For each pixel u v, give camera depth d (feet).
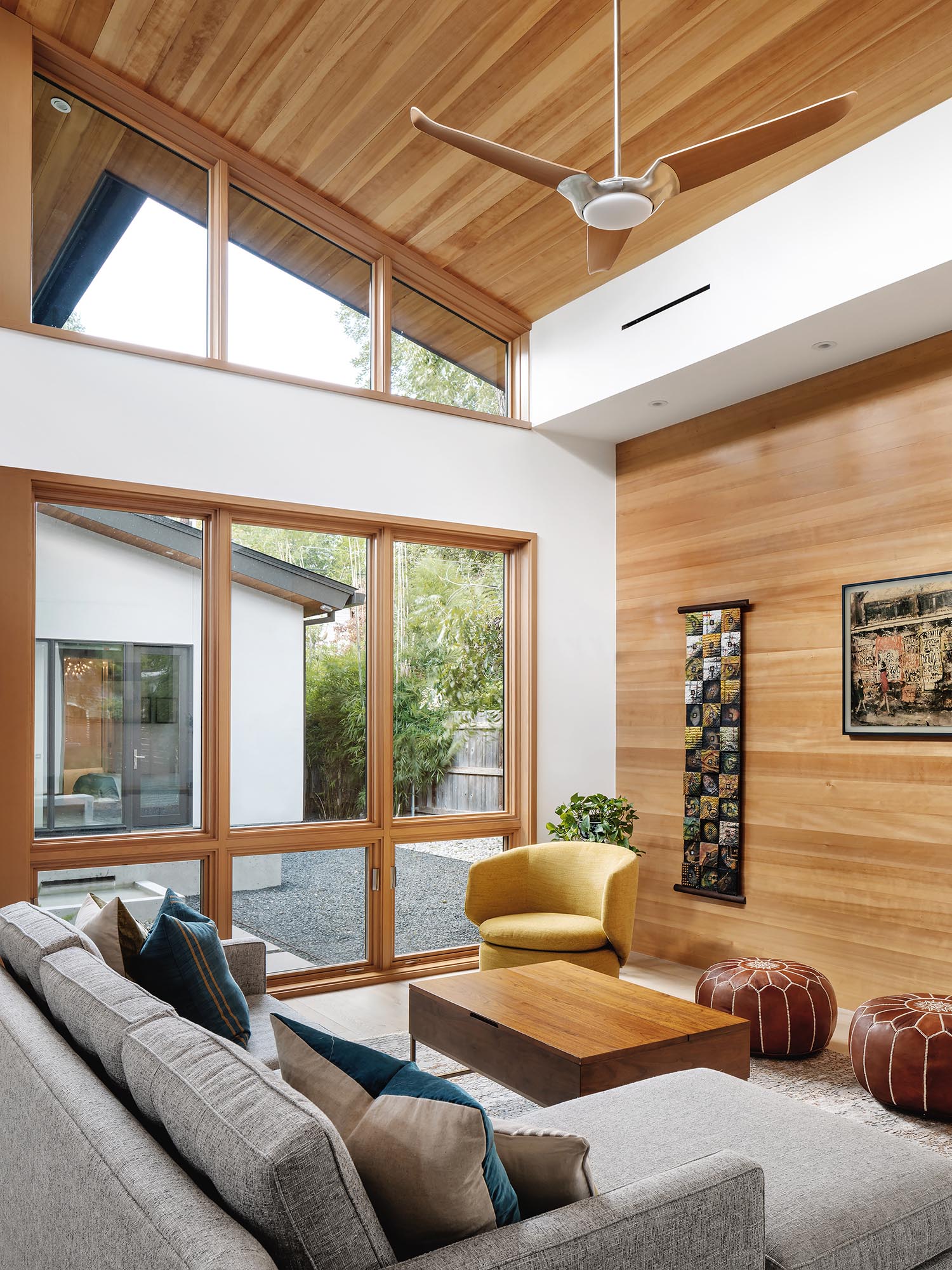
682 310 14.89
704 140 13.08
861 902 14.11
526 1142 4.66
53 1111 5.16
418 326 17.33
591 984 10.94
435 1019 10.44
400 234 16.49
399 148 14.48
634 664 18.42
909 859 13.48
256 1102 4.14
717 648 16.53
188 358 14.47
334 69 13.23
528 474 17.97
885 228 12.01
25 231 13.34
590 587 18.61
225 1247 3.51
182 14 12.76
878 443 14.24
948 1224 5.81
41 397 13.28
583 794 18.25
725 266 14.19
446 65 12.75
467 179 14.83
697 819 16.72
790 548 15.51
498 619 18.02
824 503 14.98
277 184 15.62
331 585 16.11
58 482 13.33
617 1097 7.18
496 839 17.63
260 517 15.26
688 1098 7.14
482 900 14.53
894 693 13.76
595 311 16.63
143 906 14.01
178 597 14.61
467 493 17.20
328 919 15.70
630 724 18.40
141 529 14.38
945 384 13.39
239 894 14.85
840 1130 6.58
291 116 14.30
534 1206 4.69
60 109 14.07
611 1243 4.28
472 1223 4.22
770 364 14.73
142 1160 4.29
